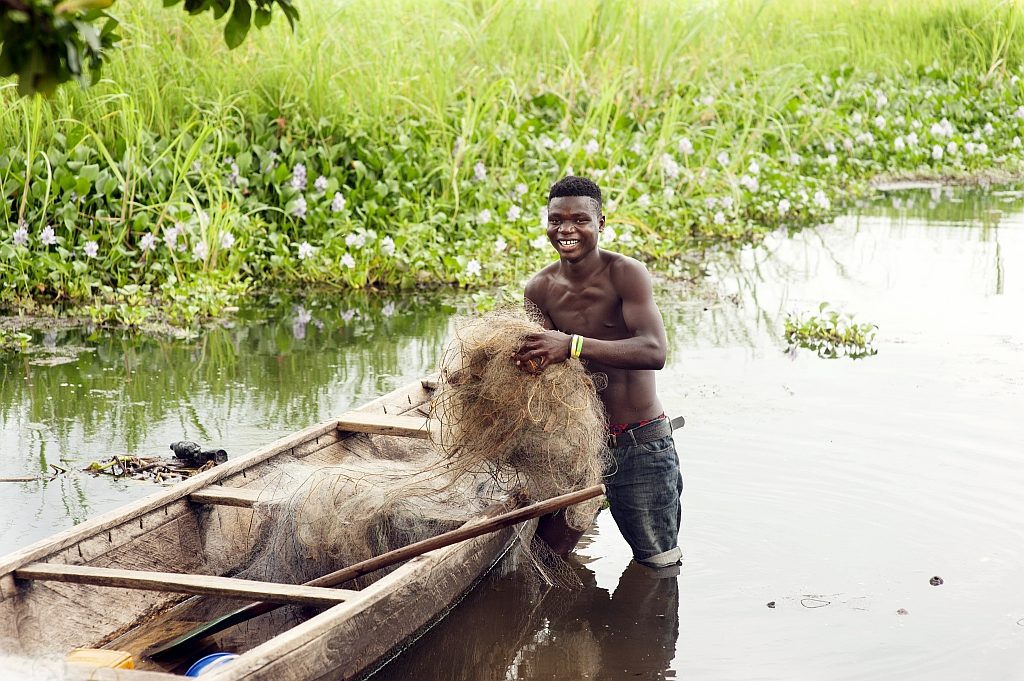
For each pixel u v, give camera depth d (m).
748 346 7.80
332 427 5.30
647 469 4.72
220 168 10.07
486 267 9.91
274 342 8.00
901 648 4.09
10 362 7.41
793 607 4.42
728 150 13.03
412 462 5.12
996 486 5.43
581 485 4.51
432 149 11.06
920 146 15.53
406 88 11.62
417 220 10.27
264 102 10.87
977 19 18.03
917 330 8.12
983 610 4.35
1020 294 9.12
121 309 8.51
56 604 3.89
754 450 5.89
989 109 16.66
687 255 10.79
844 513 5.20
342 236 9.98
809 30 16.94
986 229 11.78
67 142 9.51
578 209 4.62
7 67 2.07
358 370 7.34
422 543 4.05
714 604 4.47
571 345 4.38
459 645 4.16
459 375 4.47
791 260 10.49
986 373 7.12
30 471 5.61
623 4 13.71
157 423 6.29
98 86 10.04
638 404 4.74
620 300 4.66
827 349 7.70
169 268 9.06
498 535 4.62
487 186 10.91
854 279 9.72
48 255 8.85
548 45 13.80
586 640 4.22
